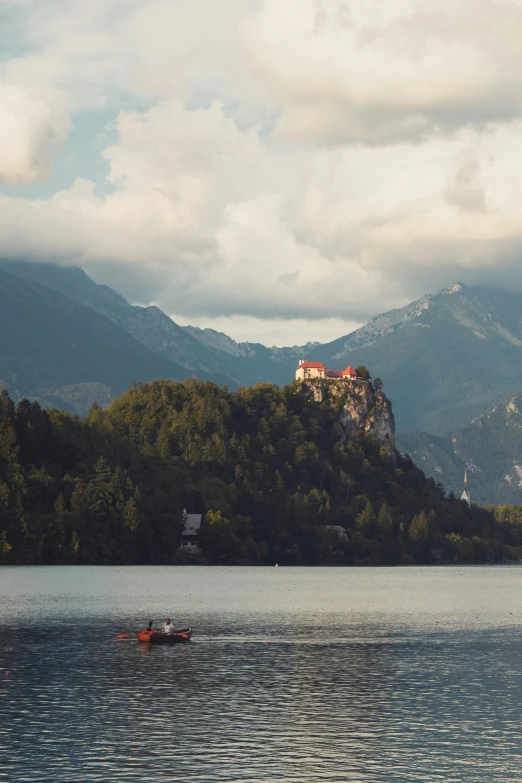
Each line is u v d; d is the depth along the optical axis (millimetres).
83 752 96625
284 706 117438
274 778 89188
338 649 165000
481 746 99688
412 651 163250
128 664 147250
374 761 94375
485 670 144000
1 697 121875
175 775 89562
